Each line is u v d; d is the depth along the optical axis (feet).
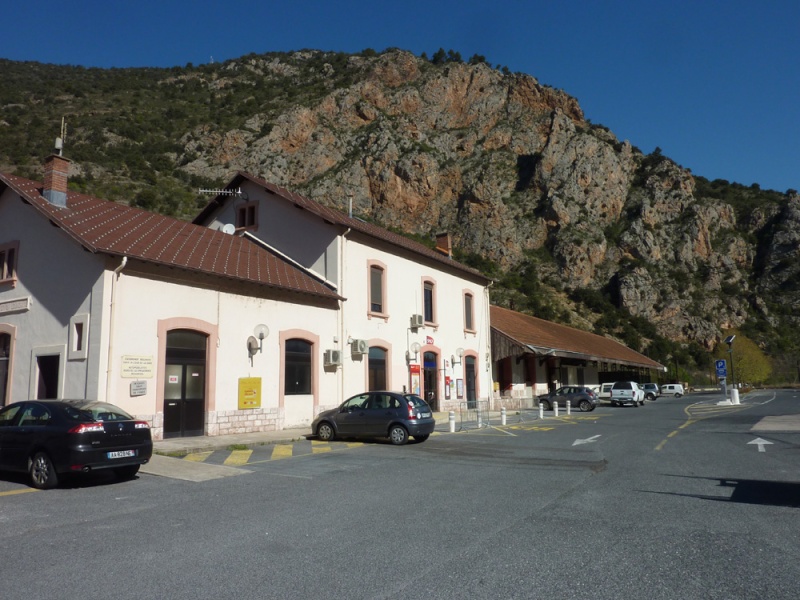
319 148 370.32
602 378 185.47
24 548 20.21
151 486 32.81
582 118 428.97
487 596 15.37
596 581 16.51
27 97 372.58
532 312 297.12
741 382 320.09
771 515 24.72
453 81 428.15
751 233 434.71
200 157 342.85
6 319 55.16
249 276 61.52
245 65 511.40
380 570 17.58
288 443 55.11
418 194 369.91
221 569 17.78
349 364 75.05
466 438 59.31
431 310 95.40
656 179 407.23
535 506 26.66
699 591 15.70
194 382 56.03
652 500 27.89
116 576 17.17
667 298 349.82
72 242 51.55
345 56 481.46
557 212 360.28
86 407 34.45
